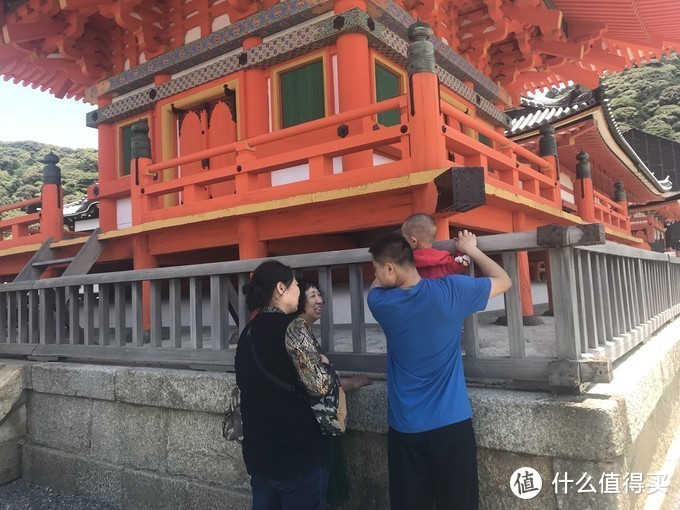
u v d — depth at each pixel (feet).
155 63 25.76
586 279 9.82
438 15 25.73
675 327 19.44
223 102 23.98
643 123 191.52
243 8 22.75
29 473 15.78
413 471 7.68
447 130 14.07
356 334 10.69
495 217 17.95
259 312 8.73
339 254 10.60
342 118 15.19
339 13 19.66
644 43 32.71
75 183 228.02
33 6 24.62
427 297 7.44
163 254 21.74
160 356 13.39
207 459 12.04
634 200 67.36
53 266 24.41
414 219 8.96
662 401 13.43
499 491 8.40
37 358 16.63
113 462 13.82
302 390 8.11
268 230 17.16
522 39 29.55
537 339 15.40
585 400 8.01
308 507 8.16
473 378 9.36
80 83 30.14
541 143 25.17
